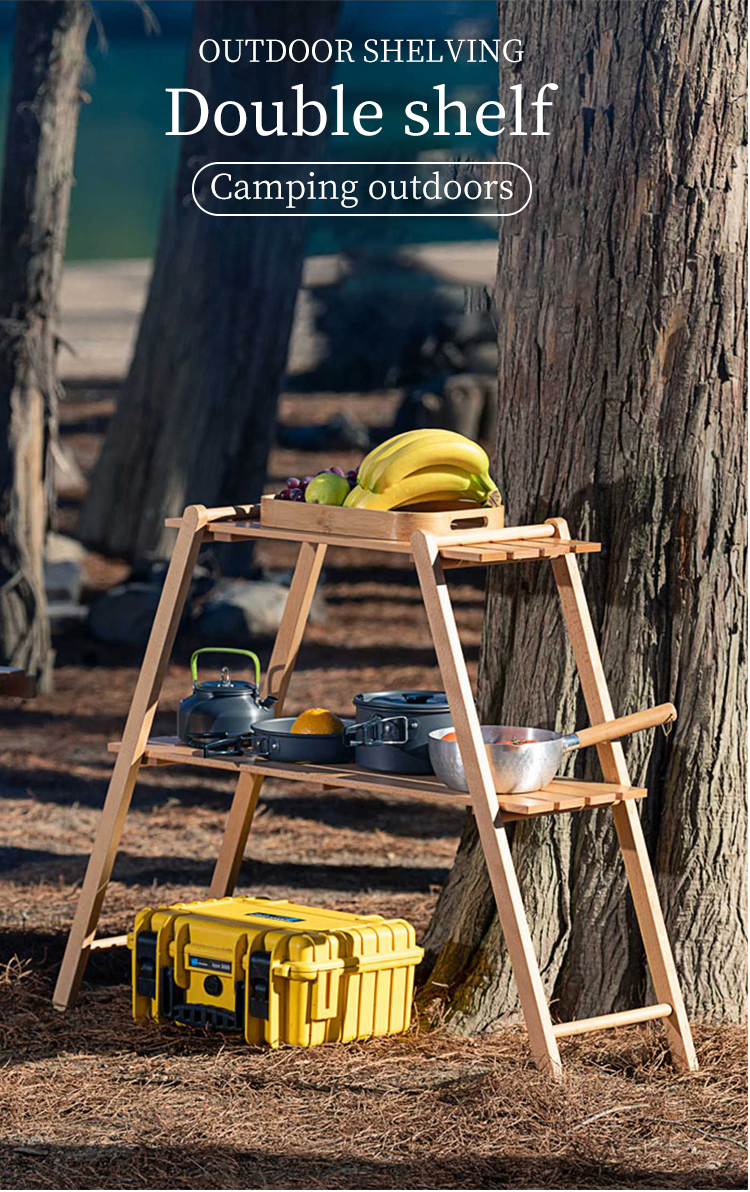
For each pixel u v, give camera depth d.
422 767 7.94
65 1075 7.61
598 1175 6.55
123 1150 6.74
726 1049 7.99
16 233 16.83
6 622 17.81
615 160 8.17
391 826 13.30
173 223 23.88
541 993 7.40
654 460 8.30
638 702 8.42
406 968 8.18
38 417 17.52
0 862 11.70
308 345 47.16
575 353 8.37
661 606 8.40
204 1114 7.13
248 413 23.81
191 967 8.16
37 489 17.83
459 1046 8.01
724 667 8.36
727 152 8.13
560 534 8.02
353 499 7.92
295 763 8.27
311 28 23.09
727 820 8.41
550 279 8.41
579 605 8.00
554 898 8.53
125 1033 8.21
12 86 16.64
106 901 10.59
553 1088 7.26
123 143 89.31
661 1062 7.83
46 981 8.99
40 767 15.10
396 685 18.38
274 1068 7.65
